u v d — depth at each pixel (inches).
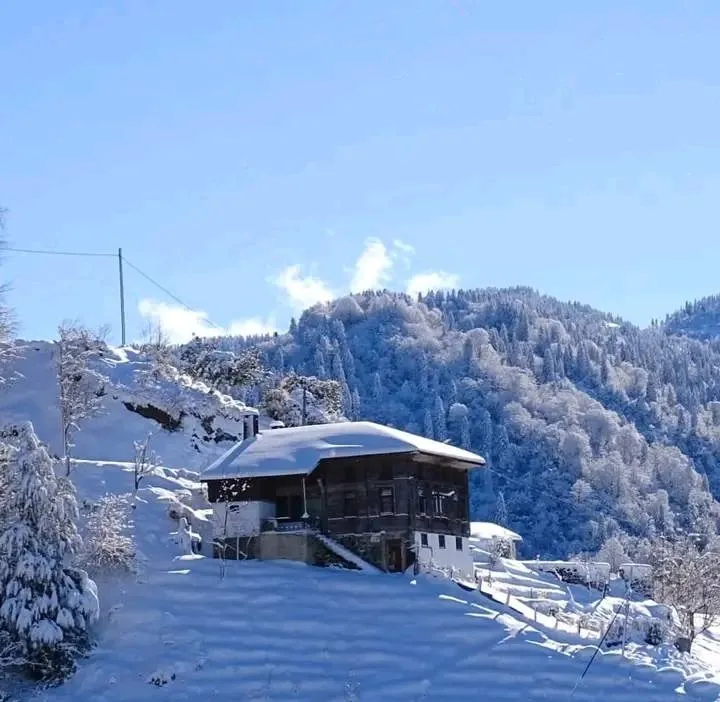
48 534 2165.4
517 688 2114.9
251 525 2805.1
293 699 2054.6
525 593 2984.7
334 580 2536.9
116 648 2212.1
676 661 2358.5
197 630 2279.8
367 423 2984.7
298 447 2861.7
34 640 2078.0
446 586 2568.9
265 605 2396.7
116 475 3006.9
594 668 2214.6
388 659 2194.9
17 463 2183.8
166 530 2768.2
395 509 2748.5
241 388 4389.8
